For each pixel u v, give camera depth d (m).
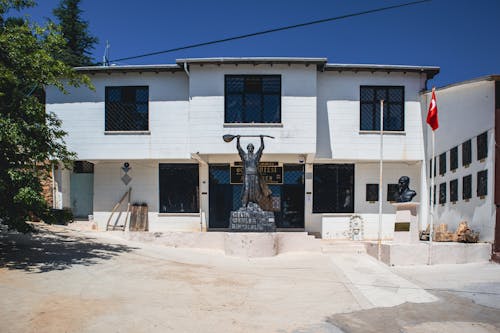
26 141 10.34
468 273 11.34
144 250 13.84
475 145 13.49
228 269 11.79
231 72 17.00
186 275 10.53
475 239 13.34
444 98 15.88
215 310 7.67
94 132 18.05
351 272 11.63
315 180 18.75
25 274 9.45
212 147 16.91
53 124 11.62
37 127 10.82
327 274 11.31
